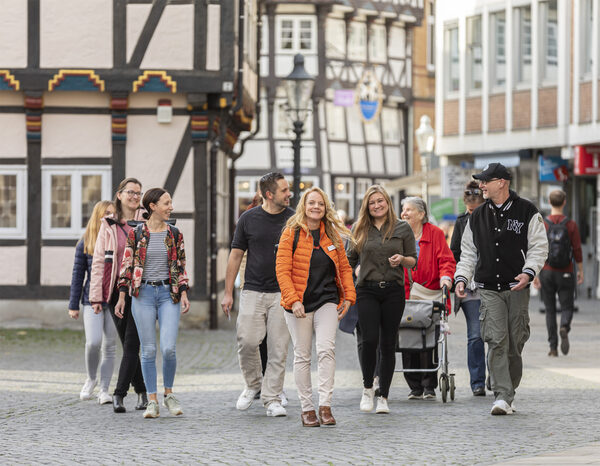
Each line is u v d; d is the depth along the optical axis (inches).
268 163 3034.0
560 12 1873.8
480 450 496.4
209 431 571.2
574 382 775.7
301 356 589.6
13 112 1296.8
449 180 1700.3
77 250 703.7
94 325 700.0
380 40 3216.0
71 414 647.8
